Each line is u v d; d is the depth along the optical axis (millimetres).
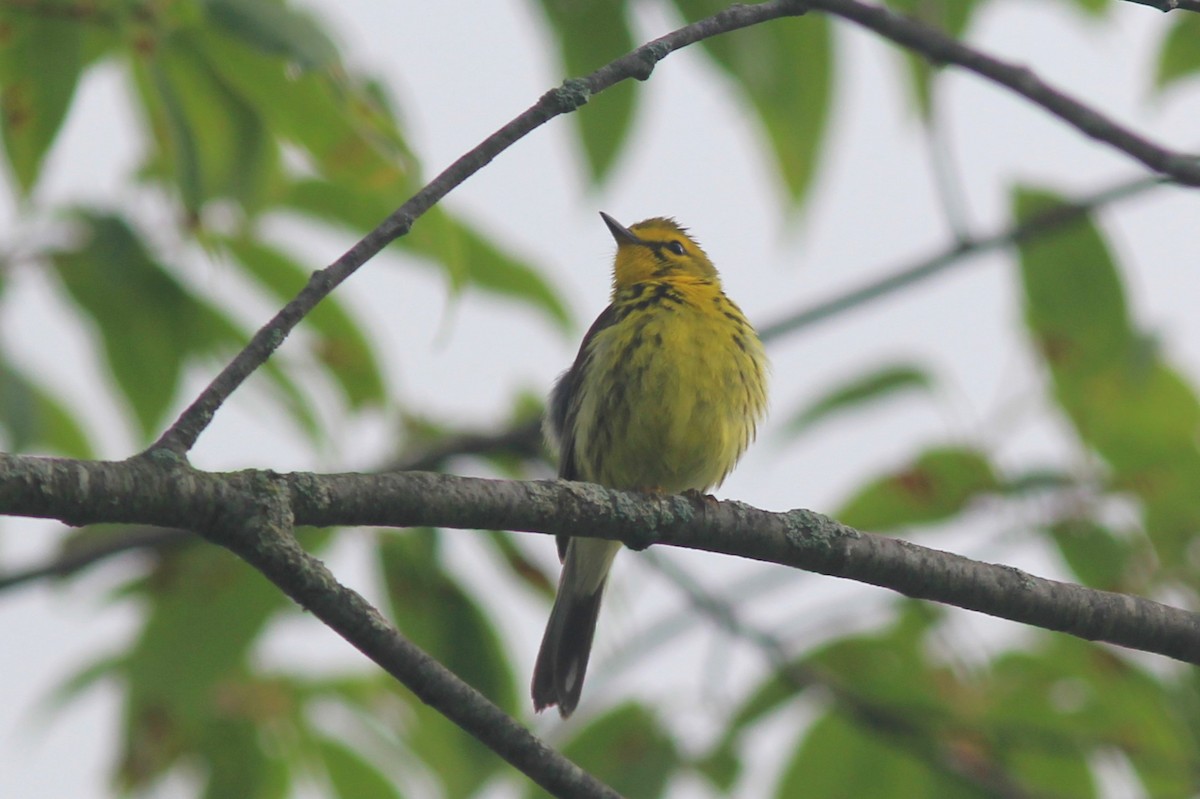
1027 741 12000
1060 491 11617
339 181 9844
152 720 11070
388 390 11477
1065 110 9422
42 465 6105
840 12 9461
